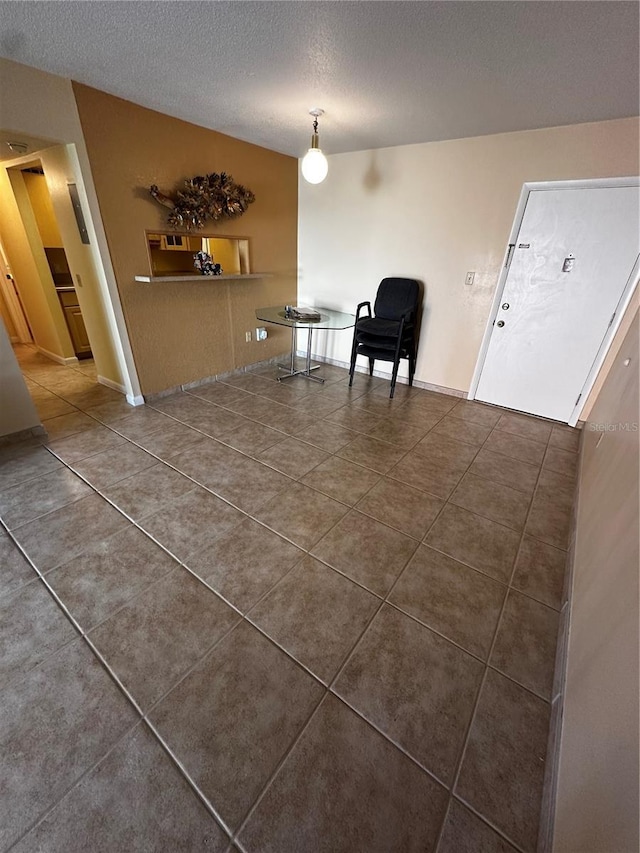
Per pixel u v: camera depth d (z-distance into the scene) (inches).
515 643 55.9
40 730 43.4
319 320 136.6
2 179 135.5
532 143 106.6
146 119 102.3
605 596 42.4
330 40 65.9
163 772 40.6
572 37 60.2
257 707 46.7
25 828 36.4
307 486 89.0
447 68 73.3
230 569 65.6
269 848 36.1
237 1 56.2
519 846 36.8
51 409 121.5
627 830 21.6
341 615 58.7
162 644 53.2
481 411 134.6
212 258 151.8
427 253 136.3
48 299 151.1
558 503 87.0
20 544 68.9
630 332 98.0
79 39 67.9
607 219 103.9
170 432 110.6
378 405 136.3
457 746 43.9
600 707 33.3
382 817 38.3
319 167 99.7
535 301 121.1
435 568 68.0
